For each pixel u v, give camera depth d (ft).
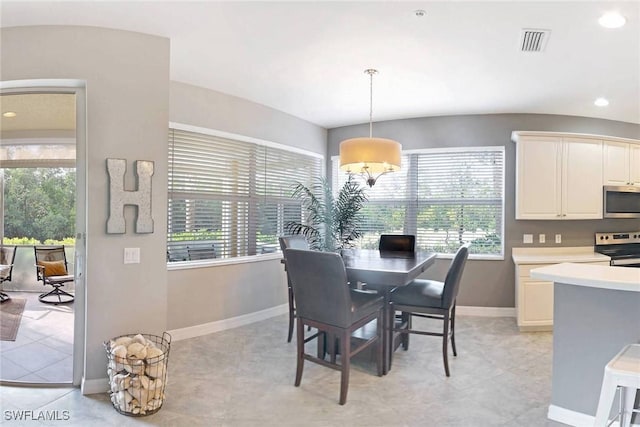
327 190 16.19
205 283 12.82
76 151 8.75
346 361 8.18
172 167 12.23
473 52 9.61
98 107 8.52
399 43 9.22
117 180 8.56
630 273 7.33
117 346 7.79
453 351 10.75
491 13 7.80
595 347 7.31
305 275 8.53
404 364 10.23
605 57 9.74
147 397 7.52
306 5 7.67
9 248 9.09
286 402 8.14
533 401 8.27
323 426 7.25
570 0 7.29
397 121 16.29
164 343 9.27
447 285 9.50
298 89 12.69
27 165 9.07
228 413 7.69
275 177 15.40
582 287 7.44
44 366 9.05
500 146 15.03
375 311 9.18
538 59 9.95
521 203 13.97
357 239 16.81
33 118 9.01
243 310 13.93
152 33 8.89
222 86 12.51
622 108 14.01
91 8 7.83
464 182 15.60
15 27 8.46
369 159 10.00
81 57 8.46
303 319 8.83
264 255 14.74
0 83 8.58
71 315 9.03
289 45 9.45
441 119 15.66
